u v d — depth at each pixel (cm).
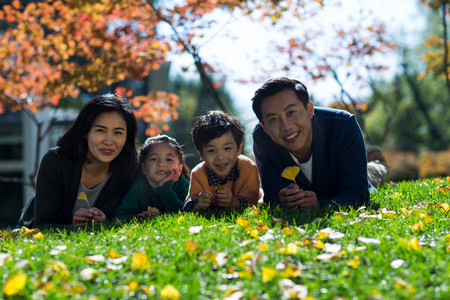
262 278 202
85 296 188
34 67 729
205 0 649
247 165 400
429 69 982
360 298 181
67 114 1091
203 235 267
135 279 207
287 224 283
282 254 229
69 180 384
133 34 691
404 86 2686
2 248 278
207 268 216
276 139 349
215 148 376
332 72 780
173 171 401
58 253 246
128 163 400
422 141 2889
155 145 407
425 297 181
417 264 214
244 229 278
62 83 695
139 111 771
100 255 238
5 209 1742
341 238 255
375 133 2933
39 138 802
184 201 426
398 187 448
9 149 1677
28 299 190
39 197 379
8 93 742
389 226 274
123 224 337
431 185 447
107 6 646
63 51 700
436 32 2109
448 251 228
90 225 350
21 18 683
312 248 240
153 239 266
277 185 383
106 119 368
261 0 638
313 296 187
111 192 399
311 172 380
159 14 663
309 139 363
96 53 704
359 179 363
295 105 339
